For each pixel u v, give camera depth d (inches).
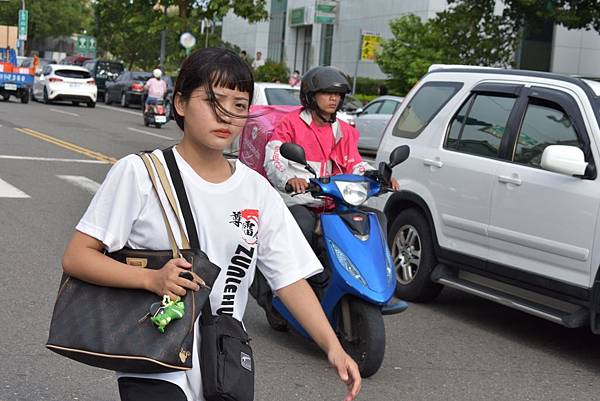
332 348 114.2
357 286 225.0
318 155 249.6
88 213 109.7
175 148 113.7
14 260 336.5
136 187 109.8
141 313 103.1
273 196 117.3
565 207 258.7
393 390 227.9
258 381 227.3
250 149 335.6
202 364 108.0
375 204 337.7
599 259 248.2
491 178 285.6
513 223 275.4
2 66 1368.1
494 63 1095.0
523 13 1048.8
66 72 1439.5
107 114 1298.0
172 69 1803.6
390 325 293.4
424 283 315.6
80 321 103.7
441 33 1130.0
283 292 117.6
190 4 1689.2
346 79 247.3
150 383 107.1
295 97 672.4
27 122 989.8
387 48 1186.6
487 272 287.0
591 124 261.1
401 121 338.6
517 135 284.4
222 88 109.3
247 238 113.3
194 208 111.3
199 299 103.9
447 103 318.3
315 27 2094.0
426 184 313.7
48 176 560.1
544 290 265.7
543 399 229.5
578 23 1016.9
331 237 232.1
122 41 2407.7
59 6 3228.3
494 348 275.1
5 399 201.2
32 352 234.8
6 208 440.1
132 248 110.8
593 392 237.9
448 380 239.5
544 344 285.0
